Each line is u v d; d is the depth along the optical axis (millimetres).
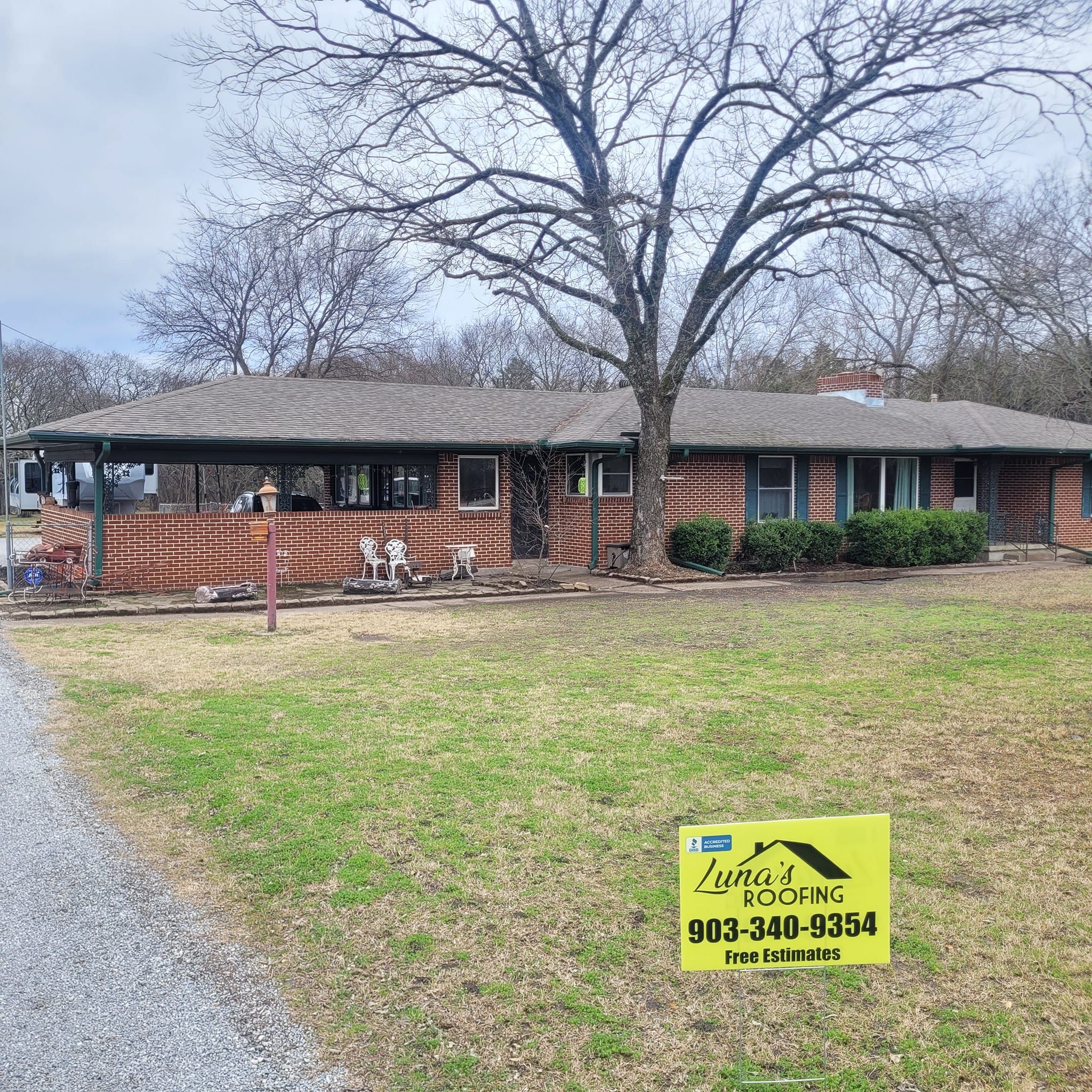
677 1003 3652
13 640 11289
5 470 15078
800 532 20016
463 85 15344
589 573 19094
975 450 23078
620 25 15711
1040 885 4645
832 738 7047
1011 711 7828
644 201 14953
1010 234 13836
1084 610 13805
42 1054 3352
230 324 38750
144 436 15000
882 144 15367
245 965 3945
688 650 10625
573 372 42469
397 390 20469
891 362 40531
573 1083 3182
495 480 19453
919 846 5102
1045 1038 3443
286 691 8562
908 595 15914
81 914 4398
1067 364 10570
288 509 19891
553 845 5066
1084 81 13180
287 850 5039
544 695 8383
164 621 12984
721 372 43531
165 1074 3242
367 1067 3273
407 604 14969
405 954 3994
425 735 7078
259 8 14828
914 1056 3336
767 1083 3182
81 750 6805
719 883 3018
